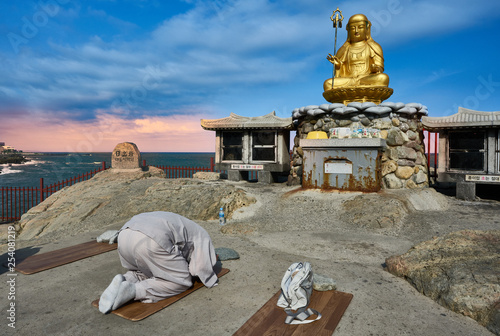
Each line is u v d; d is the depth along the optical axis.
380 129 10.15
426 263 4.18
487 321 3.02
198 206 8.72
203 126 14.08
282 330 2.88
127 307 3.30
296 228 7.27
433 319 3.16
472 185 9.87
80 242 6.01
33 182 37.56
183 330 2.90
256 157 13.54
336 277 4.28
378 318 3.17
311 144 9.54
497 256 3.97
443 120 10.41
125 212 8.91
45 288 3.83
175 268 3.56
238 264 4.77
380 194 8.66
